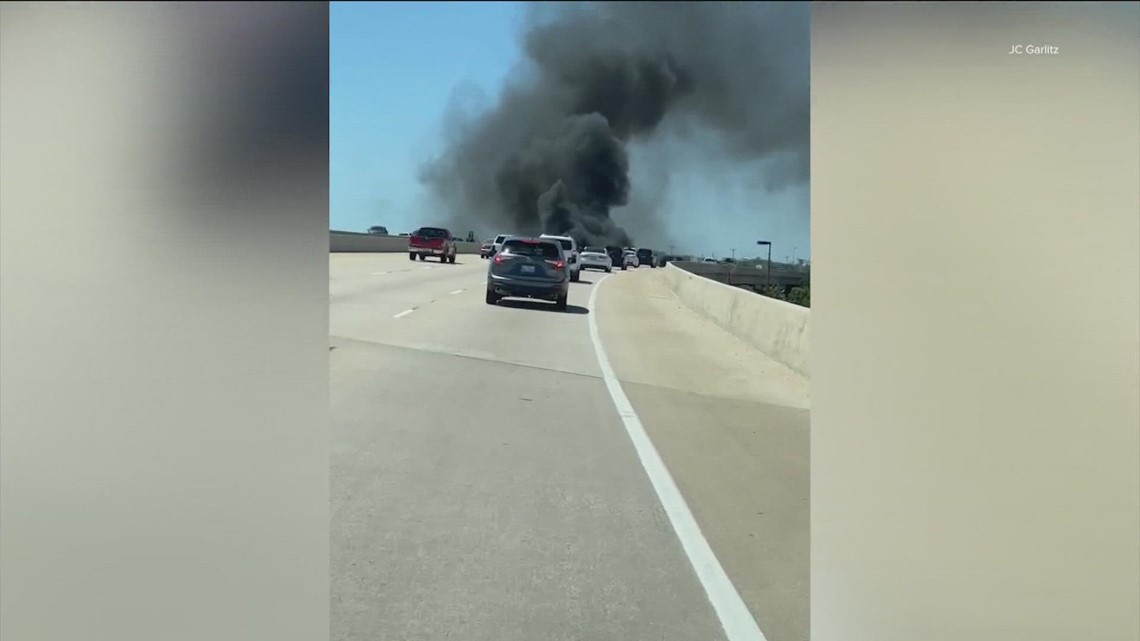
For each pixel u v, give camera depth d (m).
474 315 20.61
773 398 10.70
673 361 13.91
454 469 6.96
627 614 4.34
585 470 7.03
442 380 11.30
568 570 4.89
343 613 4.29
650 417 9.34
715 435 8.47
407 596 4.50
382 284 30.75
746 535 5.52
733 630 4.21
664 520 5.79
